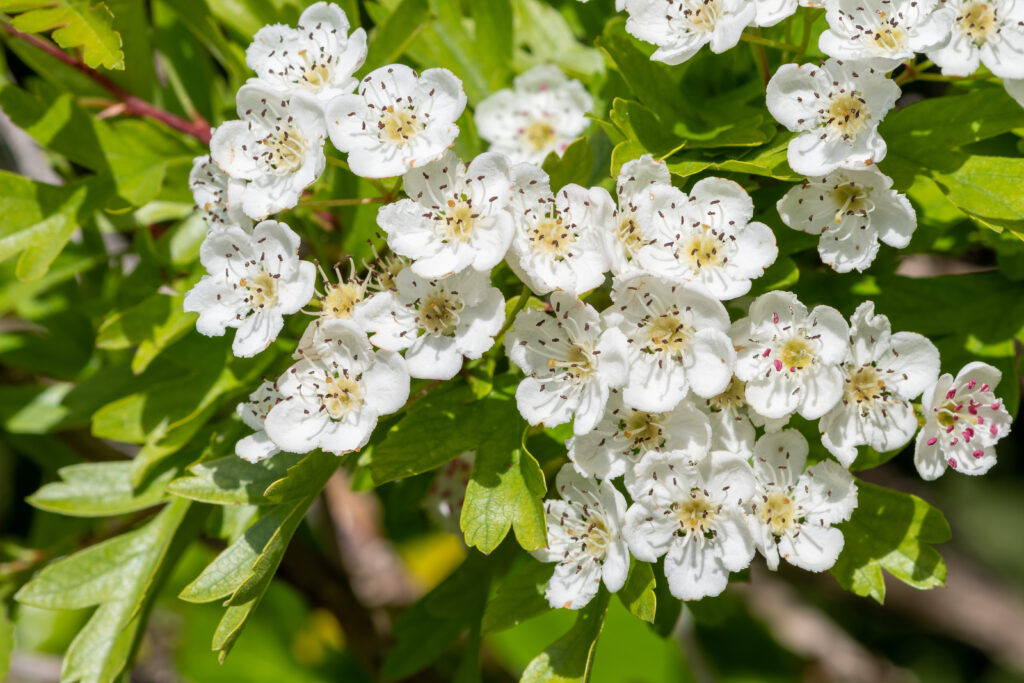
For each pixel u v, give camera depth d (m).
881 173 0.25
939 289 0.26
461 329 0.24
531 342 0.24
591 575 0.25
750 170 0.25
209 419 0.27
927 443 0.25
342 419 0.24
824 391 0.24
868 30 0.24
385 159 0.24
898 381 0.24
